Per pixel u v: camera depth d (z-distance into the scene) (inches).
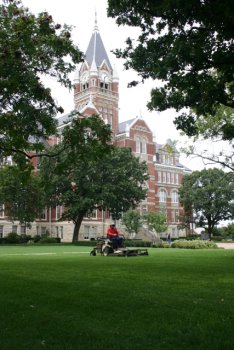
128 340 203.2
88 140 603.2
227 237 2893.7
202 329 223.1
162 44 584.7
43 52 552.4
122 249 894.4
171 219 3371.1
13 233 2351.1
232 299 315.9
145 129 3132.4
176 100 626.5
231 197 2935.5
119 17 595.2
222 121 960.3
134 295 325.1
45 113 564.4
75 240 2180.1
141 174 2242.9
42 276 454.3
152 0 509.4
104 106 3073.3
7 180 1937.7
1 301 302.0
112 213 2245.3
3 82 498.3
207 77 577.3
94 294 329.4
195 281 414.3
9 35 528.4
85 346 194.1
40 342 200.2
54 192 2086.6
